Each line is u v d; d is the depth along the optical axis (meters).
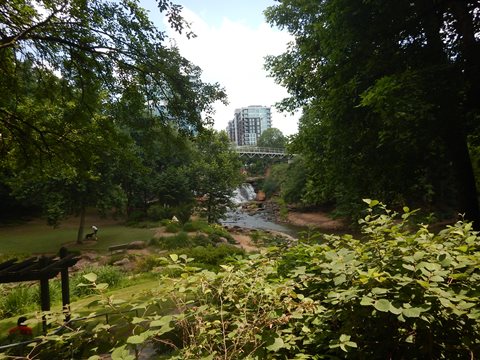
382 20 6.45
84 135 7.36
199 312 1.50
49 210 16.72
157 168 31.38
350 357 1.57
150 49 6.79
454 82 5.47
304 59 10.12
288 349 1.49
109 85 7.20
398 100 5.11
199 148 30.41
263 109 115.44
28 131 6.79
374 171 7.73
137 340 1.22
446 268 1.66
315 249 2.09
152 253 15.06
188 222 23.77
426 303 1.39
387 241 1.84
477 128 6.79
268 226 30.08
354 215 8.79
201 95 7.78
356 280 1.56
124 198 19.56
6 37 5.55
